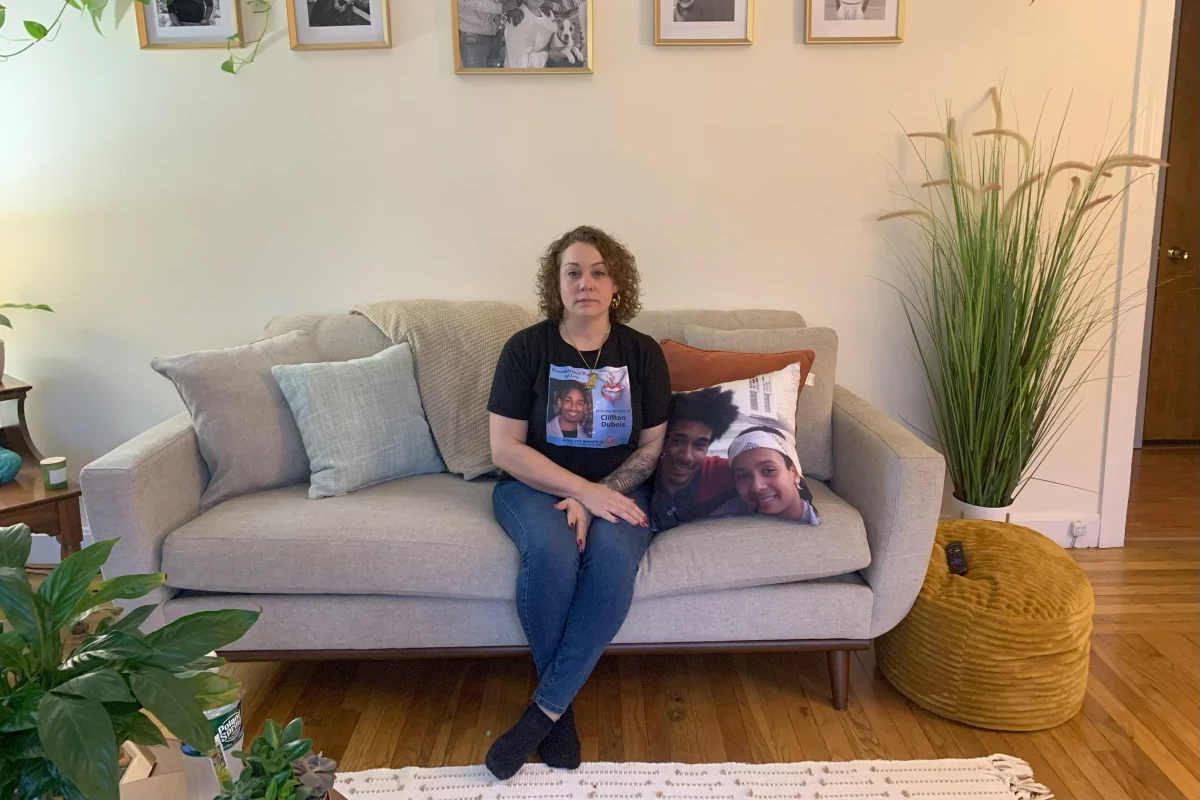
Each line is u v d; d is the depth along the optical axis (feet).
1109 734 5.53
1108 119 7.73
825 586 5.59
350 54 7.57
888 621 5.67
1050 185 7.85
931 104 7.70
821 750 5.37
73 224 7.89
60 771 2.34
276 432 6.35
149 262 7.97
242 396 6.26
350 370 6.57
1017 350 7.23
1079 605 5.46
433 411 6.91
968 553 6.28
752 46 7.58
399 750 5.40
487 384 6.97
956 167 7.43
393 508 5.81
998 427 7.38
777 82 7.65
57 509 6.84
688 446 5.72
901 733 5.55
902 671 5.89
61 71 7.58
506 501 5.73
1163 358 12.22
